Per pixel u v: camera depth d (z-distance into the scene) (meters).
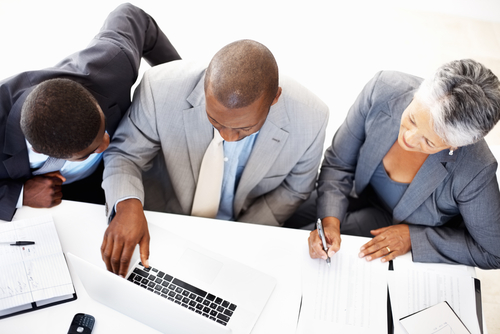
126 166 1.48
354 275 1.32
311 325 1.21
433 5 3.20
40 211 1.37
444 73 1.14
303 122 1.44
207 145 1.47
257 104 1.05
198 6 2.99
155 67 1.46
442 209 1.49
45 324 1.16
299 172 1.61
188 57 2.73
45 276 1.21
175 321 1.06
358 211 1.82
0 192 1.34
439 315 1.24
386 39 3.03
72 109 1.09
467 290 1.31
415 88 1.41
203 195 1.57
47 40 2.68
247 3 3.07
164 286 1.23
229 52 1.02
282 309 1.24
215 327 0.99
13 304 1.15
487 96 1.10
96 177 1.78
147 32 1.77
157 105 1.41
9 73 2.51
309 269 1.32
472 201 1.36
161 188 1.75
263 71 1.02
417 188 1.45
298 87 1.45
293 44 2.92
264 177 1.61
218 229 1.39
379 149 1.50
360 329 1.22
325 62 2.86
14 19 2.73
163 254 1.29
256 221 1.70
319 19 3.08
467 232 1.47
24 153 1.35
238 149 1.45
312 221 1.86
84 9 2.85
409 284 1.31
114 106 1.48
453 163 1.35
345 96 2.72
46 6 2.82
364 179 1.63
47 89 1.08
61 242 1.30
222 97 1.02
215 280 1.26
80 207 1.39
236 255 1.34
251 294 1.25
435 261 1.38
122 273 1.23
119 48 1.47
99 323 1.18
